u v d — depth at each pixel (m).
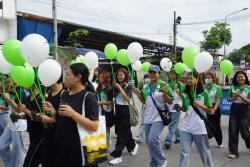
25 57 2.38
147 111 3.57
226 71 4.92
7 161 3.42
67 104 2.02
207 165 3.19
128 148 4.51
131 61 4.15
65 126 2.11
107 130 4.57
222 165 4.07
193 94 3.25
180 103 5.07
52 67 2.43
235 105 4.49
